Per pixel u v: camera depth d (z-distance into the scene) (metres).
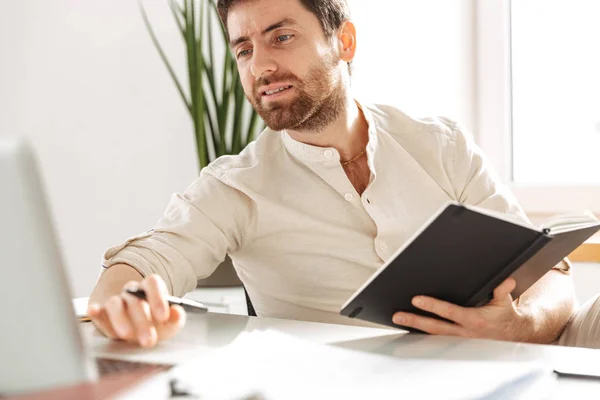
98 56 2.82
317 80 1.52
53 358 0.72
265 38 1.50
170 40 2.76
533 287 1.48
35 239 0.69
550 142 2.74
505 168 2.73
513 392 0.75
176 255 1.46
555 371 0.87
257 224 1.58
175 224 1.52
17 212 0.69
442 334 1.12
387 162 1.59
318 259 1.57
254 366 0.83
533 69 2.74
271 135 1.64
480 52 2.71
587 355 0.94
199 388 0.75
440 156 1.62
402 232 1.55
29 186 0.69
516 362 0.91
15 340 0.71
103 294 1.27
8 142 0.68
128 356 0.97
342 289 1.57
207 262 1.53
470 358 0.93
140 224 2.83
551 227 1.22
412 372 0.80
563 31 2.69
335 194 1.57
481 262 1.07
